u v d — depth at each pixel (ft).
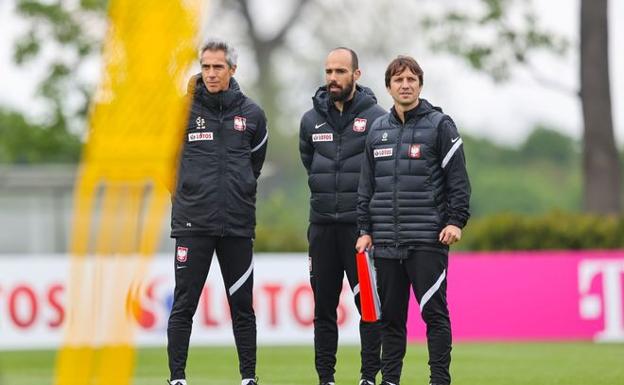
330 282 88.89
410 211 81.87
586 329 170.81
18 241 273.95
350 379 111.34
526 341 169.68
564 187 573.74
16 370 132.16
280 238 209.87
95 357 38.58
